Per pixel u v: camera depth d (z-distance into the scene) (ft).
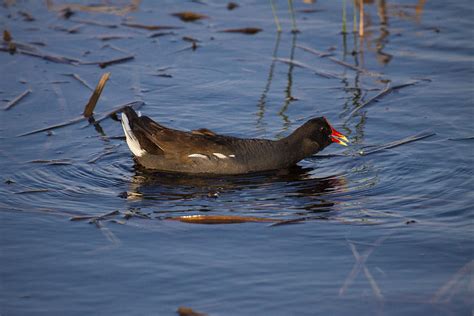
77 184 44.91
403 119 53.93
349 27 71.10
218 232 38.63
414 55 64.95
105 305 32.65
